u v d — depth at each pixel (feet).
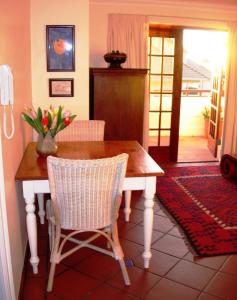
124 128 13.10
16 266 6.63
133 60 15.19
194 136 23.99
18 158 7.59
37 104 11.94
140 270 7.74
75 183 6.20
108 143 9.84
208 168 16.29
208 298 6.81
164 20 15.35
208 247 8.77
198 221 10.32
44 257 8.25
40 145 8.09
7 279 5.79
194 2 14.99
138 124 13.15
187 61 24.17
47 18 11.33
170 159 17.53
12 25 7.10
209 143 20.07
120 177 6.50
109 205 6.73
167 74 16.43
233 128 17.29
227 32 16.30
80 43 11.65
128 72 12.65
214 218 10.55
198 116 23.84
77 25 11.49
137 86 12.84
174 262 8.09
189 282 7.33
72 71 11.84
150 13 15.21
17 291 6.53
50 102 11.98
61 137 10.50
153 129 17.08
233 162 13.82
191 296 6.87
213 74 19.57
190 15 15.62
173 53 16.22
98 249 7.39
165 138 17.30
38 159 8.03
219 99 17.84
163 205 11.62
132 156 8.38
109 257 8.30
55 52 11.60
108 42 14.96
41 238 9.18
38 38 11.43
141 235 9.43
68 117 7.98
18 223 7.25
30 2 11.10
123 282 7.31
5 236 5.63
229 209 11.27
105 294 6.91
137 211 11.10
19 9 8.40
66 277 7.47
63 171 6.06
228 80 16.67
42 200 9.78
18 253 7.00
